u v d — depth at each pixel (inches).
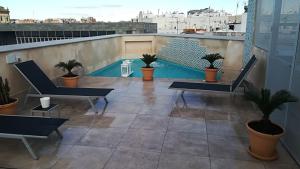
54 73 299.1
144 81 331.6
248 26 305.3
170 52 515.2
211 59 325.4
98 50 431.2
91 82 327.3
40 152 148.2
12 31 884.6
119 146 154.9
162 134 171.3
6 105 187.2
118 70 458.3
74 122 192.9
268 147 135.9
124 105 233.0
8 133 138.0
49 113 199.0
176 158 140.9
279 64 175.5
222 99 252.8
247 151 147.7
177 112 214.5
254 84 261.6
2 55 215.6
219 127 183.2
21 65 226.2
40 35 888.3
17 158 142.1
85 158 141.6
